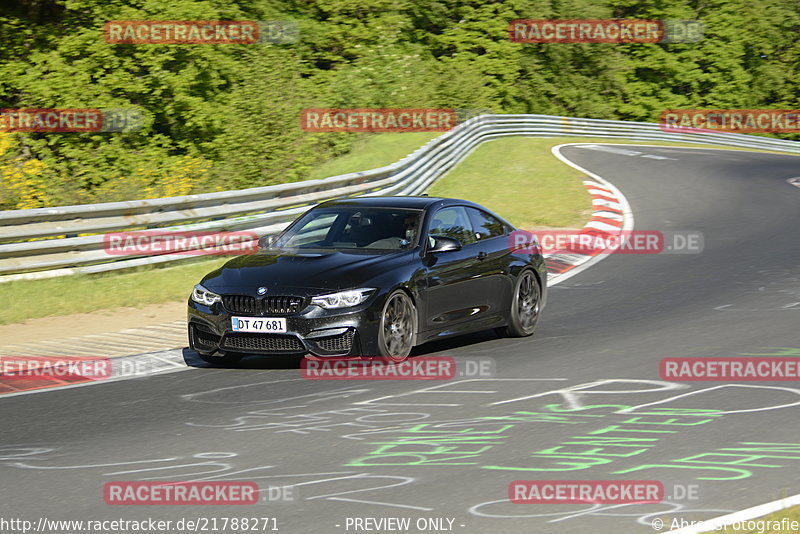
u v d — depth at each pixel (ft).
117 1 135.33
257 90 134.00
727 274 61.31
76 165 121.08
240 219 65.46
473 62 231.50
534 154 135.13
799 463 25.34
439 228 42.14
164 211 61.62
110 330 46.75
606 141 189.06
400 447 27.45
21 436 29.58
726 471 24.73
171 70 136.67
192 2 135.23
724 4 277.64
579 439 27.96
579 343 42.80
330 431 29.30
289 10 191.62
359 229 41.83
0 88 125.59
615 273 62.85
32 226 54.80
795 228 81.10
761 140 212.64
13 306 50.14
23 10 132.05
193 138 132.77
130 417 31.55
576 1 250.16
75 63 128.57
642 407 31.55
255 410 32.07
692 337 43.32
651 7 273.33
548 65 252.01
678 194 103.96
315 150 130.41
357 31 193.67
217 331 37.78
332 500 22.98
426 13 232.94
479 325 42.60
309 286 37.40
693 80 272.31
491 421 30.12
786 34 283.79
